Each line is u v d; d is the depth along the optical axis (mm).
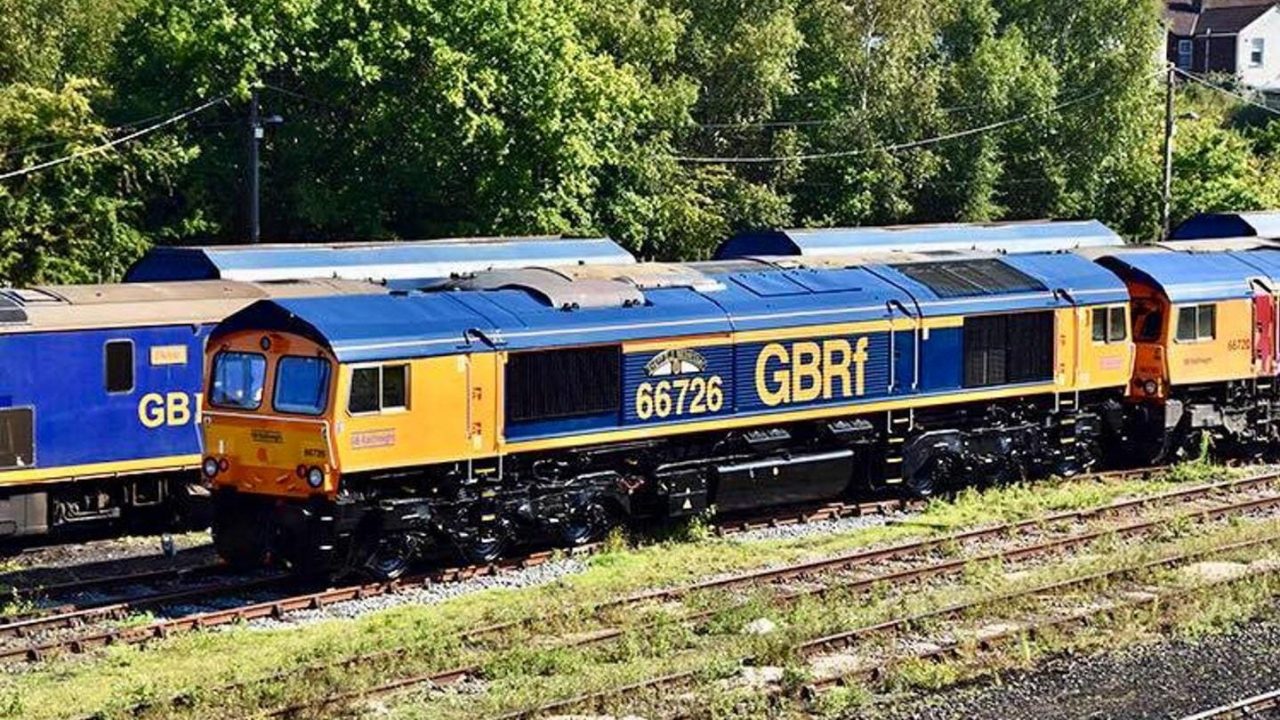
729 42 58625
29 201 42781
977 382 30516
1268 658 20031
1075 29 65312
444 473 24391
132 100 46125
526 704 17750
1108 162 63812
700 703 17875
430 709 17672
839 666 19438
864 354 29031
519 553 25875
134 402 27672
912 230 37094
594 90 46688
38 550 27172
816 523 28438
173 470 28219
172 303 28203
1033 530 27625
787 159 57719
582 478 25938
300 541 23188
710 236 53281
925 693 18516
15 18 52844
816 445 29078
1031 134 62781
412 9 44500
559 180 46375
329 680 18625
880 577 23828
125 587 23766
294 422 23109
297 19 44219
